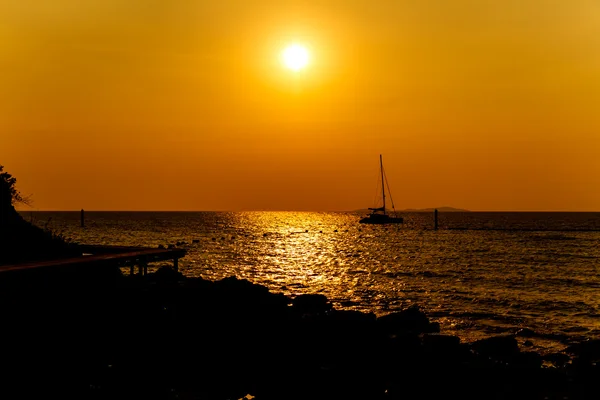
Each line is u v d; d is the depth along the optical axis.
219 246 94.44
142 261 28.20
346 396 17.89
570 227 168.62
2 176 32.75
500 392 18.95
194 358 20.00
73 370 17.03
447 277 53.28
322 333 24.56
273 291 44.00
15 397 14.82
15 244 27.84
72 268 21.78
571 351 25.53
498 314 34.69
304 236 128.00
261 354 21.36
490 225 184.62
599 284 48.22
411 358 21.88
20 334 18.30
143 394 16.30
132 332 21.00
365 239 116.50
